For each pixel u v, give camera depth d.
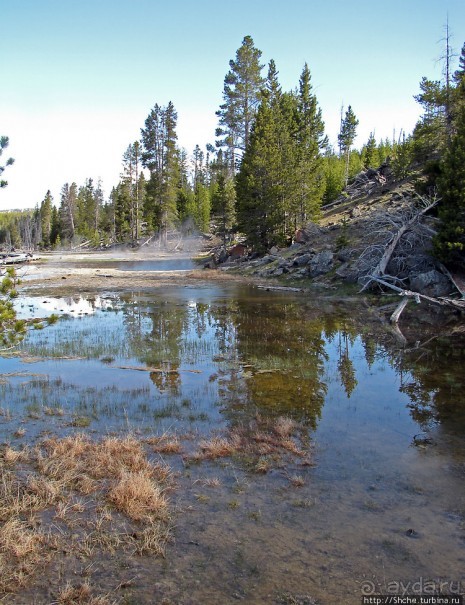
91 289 32.69
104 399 10.73
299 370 13.19
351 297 26.95
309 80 56.31
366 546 5.47
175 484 6.93
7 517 6.04
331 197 60.38
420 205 30.69
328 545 5.49
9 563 5.17
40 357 14.38
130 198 84.38
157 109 72.94
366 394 11.18
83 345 15.91
